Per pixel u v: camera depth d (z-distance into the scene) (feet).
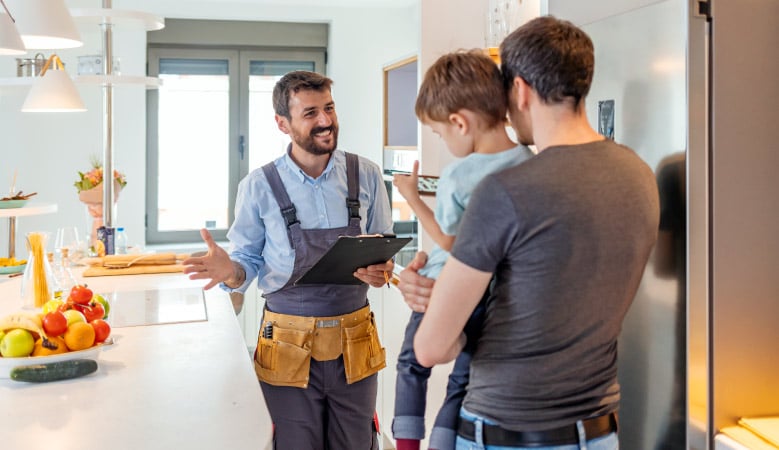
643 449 5.97
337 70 19.08
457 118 4.51
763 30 5.48
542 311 4.15
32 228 17.37
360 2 18.48
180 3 17.93
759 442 5.25
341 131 19.25
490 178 4.12
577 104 4.27
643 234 4.28
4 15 8.26
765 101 5.52
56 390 5.47
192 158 19.12
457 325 4.24
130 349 6.57
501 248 4.09
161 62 18.75
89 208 12.85
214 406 5.13
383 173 12.71
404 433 5.16
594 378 4.43
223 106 19.22
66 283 8.44
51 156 17.39
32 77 12.78
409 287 4.93
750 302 5.57
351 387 7.83
